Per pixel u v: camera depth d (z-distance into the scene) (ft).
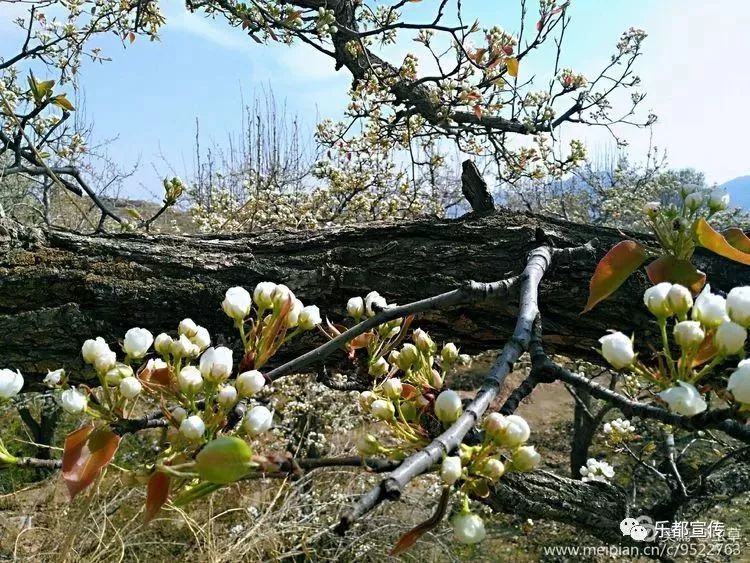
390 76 12.00
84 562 8.21
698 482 9.86
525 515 8.00
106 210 9.14
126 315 5.67
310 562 10.18
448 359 3.49
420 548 11.93
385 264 6.06
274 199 14.35
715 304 2.60
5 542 9.71
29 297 5.53
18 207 18.19
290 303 3.19
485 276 5.98
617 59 12.77
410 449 2.74
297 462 2.27
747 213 16.79
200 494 2.40
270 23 11.14
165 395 2.96
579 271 5.79
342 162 14.96
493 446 2.37
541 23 11.61
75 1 12.71
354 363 4.45
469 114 13.19
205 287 5.77
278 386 14.02
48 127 12.93
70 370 5.54
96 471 2.64
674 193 20.57
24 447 16.69
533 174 13.37
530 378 2.88
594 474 9.39
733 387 2.16
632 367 2.67
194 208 14.37
